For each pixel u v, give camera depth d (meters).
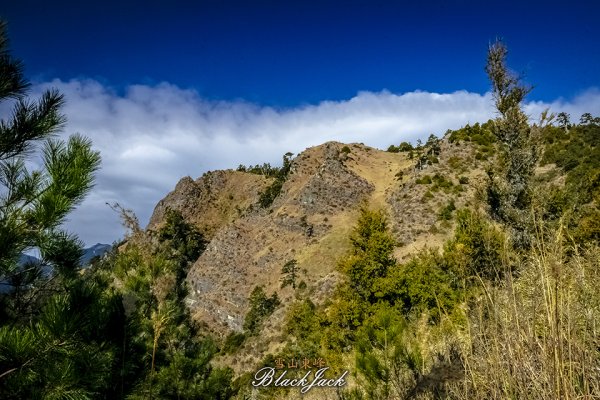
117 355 3.91
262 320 71.12
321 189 107.00
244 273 91.81
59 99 3.38
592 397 1.95
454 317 4.08
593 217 8.80
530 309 2.39
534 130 13.70
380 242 22.17
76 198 3.24
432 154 91.06
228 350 62.19
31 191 3.16
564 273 2.21
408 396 4.24
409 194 77.69
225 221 154.88
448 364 4.24
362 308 20.16
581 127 54.06
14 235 3.05
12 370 2.76
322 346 20.50
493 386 2.54
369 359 5.11
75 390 2.98
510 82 14.07
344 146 131.25
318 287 61.34
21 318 3.96
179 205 156.75
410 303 19.05
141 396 4.55
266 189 145.75
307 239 95.44
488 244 2.97
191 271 97.38
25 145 3.34
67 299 3.20
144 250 6.62
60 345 2.95
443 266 18.33
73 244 4.10
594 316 2.31
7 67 3.22
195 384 7.60
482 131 88.06
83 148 3.30
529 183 12.55
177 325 7.48
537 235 2.31
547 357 2.07
